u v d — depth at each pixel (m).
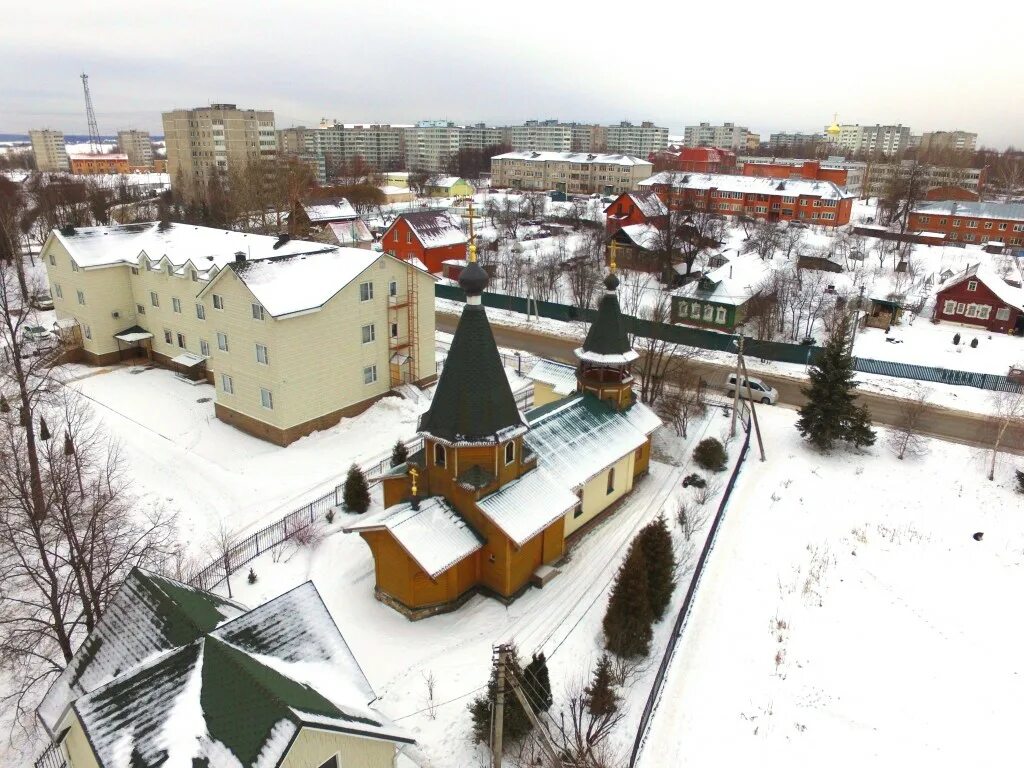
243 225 97.25
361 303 43.78
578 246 92.56
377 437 42.91
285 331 39.44
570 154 167.62
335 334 42.59
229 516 34.59
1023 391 48.69
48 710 18.12
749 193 114.81
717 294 66.94
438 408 27.22
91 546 23.86
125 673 16.77
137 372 53.56
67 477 26.81
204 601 19.44
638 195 99.44
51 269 55.78
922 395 50.03
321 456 40.53
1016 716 23.14
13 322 62.97
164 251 52.97
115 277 54.22
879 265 84.50
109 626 18.94
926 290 74.12
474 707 21.38
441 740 21.34
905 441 41.31
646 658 24.84
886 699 23.50
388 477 30.67
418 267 46.81
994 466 39.78
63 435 41.12
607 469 33.72
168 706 15.49
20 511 30.03
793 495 37.03
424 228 85.00
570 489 30.33
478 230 105.12
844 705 23.09
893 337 62.38
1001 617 28.19
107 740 15.10
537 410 35.44
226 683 15.54
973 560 31.94
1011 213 99.81
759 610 27.67
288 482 37.72
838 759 20.94
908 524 34.69
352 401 44.97
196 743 14.66
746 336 63.81
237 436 42.91
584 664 24.53
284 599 18.89
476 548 27.05
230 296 40.72
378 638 25.83
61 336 55.28
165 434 43.12
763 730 21.80
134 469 38.84
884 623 27.41
